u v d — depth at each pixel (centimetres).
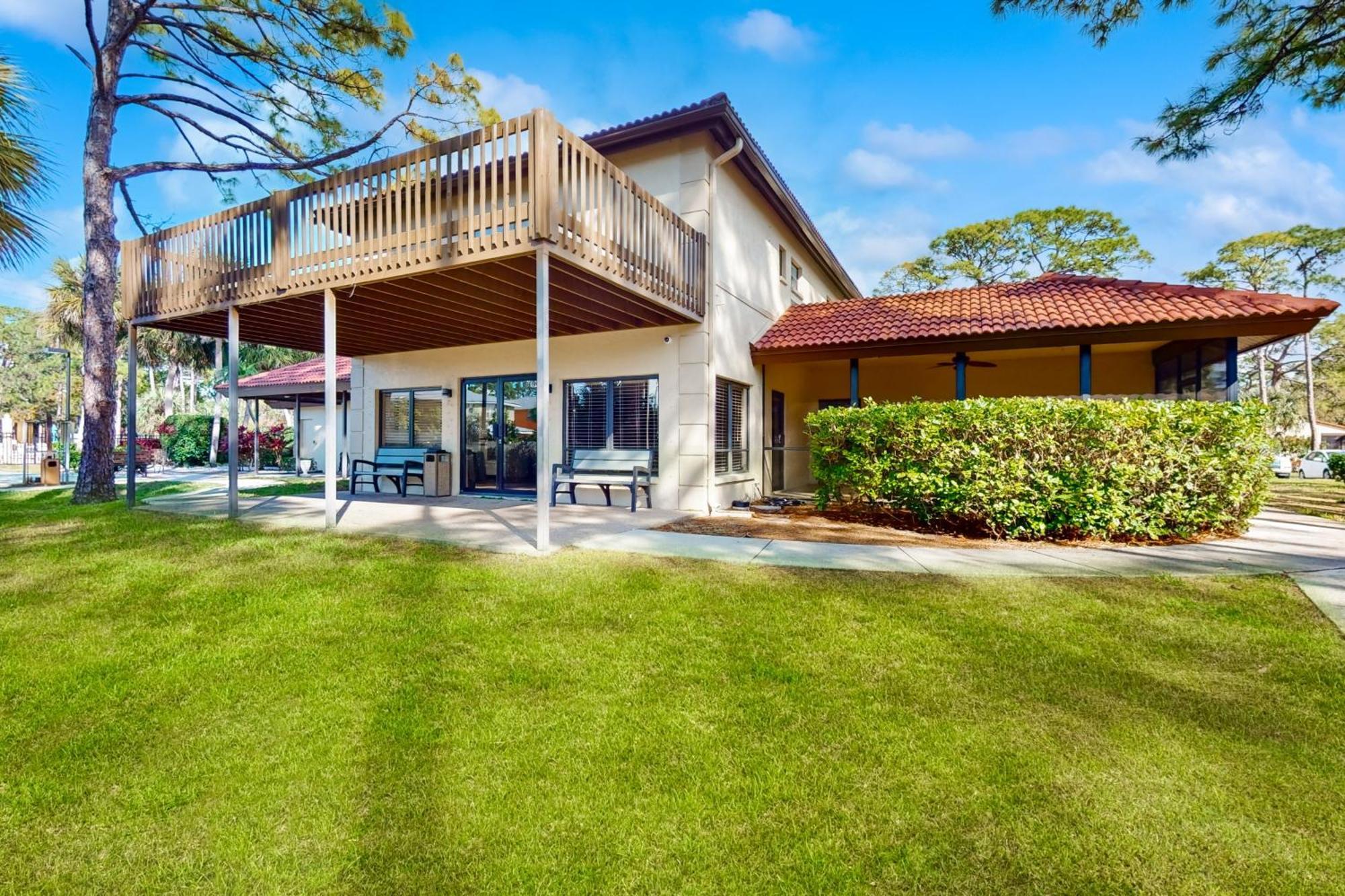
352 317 873
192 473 1930
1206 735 265
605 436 1002
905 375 1441
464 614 420
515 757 252
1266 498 743
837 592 464
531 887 183
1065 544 661
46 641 377
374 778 238
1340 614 404
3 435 2906
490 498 1074
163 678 326
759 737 266
